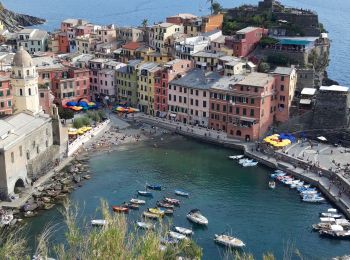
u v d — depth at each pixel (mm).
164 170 158000
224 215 127938
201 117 197500
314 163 156750
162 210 126688
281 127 187750
